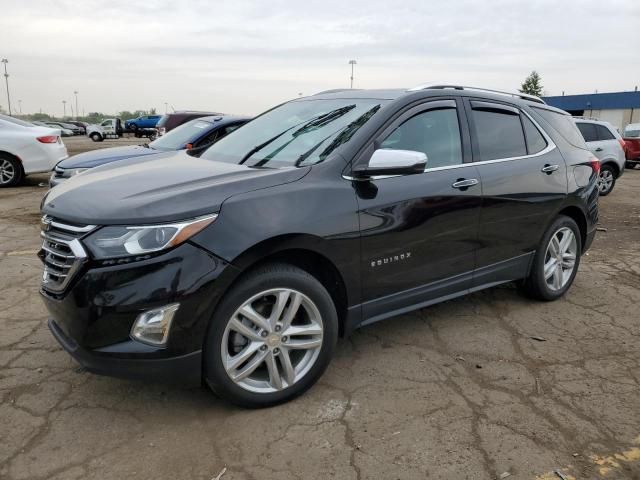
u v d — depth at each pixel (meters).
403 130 3.43
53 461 2.49
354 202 3.07
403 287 3.43
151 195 2.72
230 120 8.26
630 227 8.27
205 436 2.70
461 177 3.65
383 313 3.39
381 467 2.49
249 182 2.85
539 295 4.58
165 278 2.50
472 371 3.42
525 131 4.31
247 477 2.41
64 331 2.73
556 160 4.45
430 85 3.75
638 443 2.71
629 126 18.14
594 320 4.30
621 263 6.04
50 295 2.77
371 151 3.21
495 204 3.87
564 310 4.51
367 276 3.20
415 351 3.67
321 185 2.99
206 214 2.61
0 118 10.91
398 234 3.28
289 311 2.88
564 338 3.95
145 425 2.78
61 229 2.72
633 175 16.52
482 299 4.71
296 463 2.51
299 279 2.87
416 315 4.32
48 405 2.93
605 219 9.00
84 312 2.52
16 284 4.79
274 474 2.43
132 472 2.43
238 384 2.81
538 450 2.64
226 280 2.62
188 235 2.54
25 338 3.73
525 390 3.20
